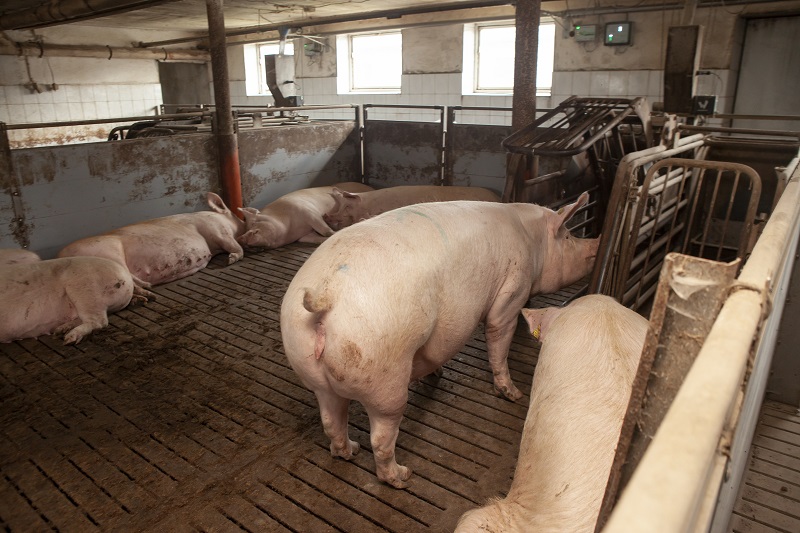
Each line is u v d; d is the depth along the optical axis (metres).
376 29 10.34
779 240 1.23
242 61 13.09
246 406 3.22
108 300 4.20
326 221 6.55
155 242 5.02
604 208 5.19
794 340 2.89
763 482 2.43
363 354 2.10
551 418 1.53
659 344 0.87
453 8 8.97
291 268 5.58
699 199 5.16
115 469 2.71
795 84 7.14
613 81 8.12
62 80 11.45
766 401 3.04
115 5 7.07
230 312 4.51
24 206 4.97
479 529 1.48
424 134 7.29
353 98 11.25
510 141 4.30
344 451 2.68
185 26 12.04
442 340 2.55
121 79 12.40
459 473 2.68
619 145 5.07
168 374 3.56
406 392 2.31
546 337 1.86
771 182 4.90
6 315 3.82
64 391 3.37
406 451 2.83
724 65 7.21
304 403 3.26
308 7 9.86
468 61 9.71
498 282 2.85
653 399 0.89
